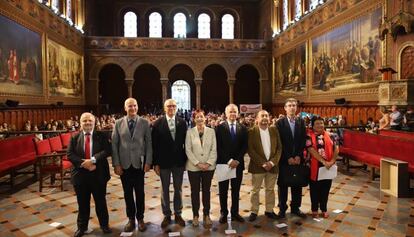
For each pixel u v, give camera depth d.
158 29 31.95
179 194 5.82
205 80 33.66
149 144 5.61
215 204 6.91
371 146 9.42
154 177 9.53
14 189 8.22
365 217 5.99
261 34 32.00
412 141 7.76
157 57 28.50
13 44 15.12
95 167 5.29
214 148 5.68
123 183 5.59
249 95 33.81
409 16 11.88
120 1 31.06
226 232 5.39
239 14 32.78
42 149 9.07
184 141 5.79
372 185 8.27
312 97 20.95
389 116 11.66
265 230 5.45
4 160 8.55
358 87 15.74
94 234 5.38
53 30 20.28
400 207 6.53
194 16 32.19
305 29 21.98
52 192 7.93
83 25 27.03
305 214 6.15
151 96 32.75
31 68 17.06
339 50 17.56
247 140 5.91
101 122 17.53
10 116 14.83
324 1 19.39
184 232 5.41
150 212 6.45
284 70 26.09
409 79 11.14
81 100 26.23
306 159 5.86
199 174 5.73
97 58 27.55
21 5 15.93
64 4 22.58
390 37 13.32
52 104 19.52
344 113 17.14
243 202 7.05
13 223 5.89
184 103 33.38
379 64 14.06
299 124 5.90
